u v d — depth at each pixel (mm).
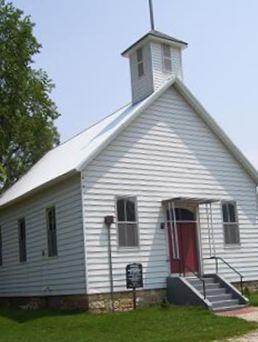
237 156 25016
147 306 20688
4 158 38875
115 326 16703
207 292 20562
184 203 22828
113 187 21000
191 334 14883
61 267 21719
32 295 24375
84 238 19984
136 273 20484
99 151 20688
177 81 23453
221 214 24031
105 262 20234
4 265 27812
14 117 33438
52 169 24172
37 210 24141
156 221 21875
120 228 20906
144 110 22484
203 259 22859
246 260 24312
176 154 23078
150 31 24344
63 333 16359
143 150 22141
